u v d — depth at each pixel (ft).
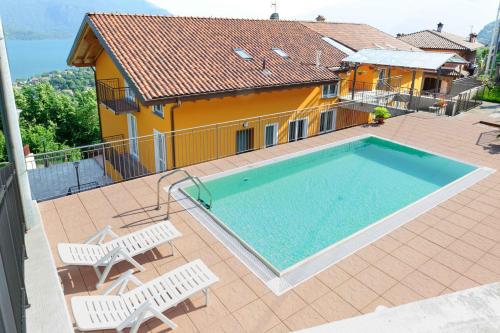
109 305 15.85
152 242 20.76
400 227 24.30
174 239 22.75
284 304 17.65
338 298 18.04
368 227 24.16
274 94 50.62
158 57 45.34
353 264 20.59
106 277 19.33
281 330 16.14
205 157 45.65
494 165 35.45
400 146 41.91
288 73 51.57
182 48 49.24
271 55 56.08
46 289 16.28
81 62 58.44
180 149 43.04
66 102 111.96
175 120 41.55
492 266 20.47
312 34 71.97
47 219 25.04
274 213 29.78
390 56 58.03
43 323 14.34
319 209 30.60
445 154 38.50
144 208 26.76
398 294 18.30
